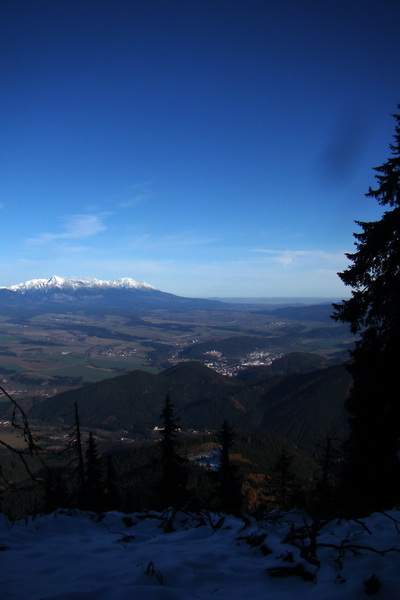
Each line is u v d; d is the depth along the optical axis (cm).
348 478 1208
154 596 300
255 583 338
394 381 1102
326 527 545
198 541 488
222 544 466
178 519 595
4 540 489
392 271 1142
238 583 340
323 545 406
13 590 324
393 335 1127
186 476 1795
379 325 1221
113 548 464
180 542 487
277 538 453
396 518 570
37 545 480
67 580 350
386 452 1111
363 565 356
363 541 447
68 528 572
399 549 399
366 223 1244
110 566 386
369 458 1138
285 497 1725
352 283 1264
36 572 373
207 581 343
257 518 595
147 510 690
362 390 1223
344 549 406
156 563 384
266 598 304
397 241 1130
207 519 587
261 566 380
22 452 483
